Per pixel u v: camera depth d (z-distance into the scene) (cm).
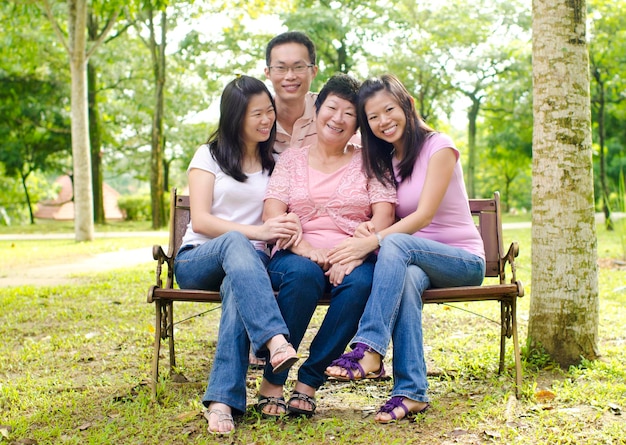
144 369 423
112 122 2739
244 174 384
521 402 340
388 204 371
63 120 2503
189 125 2698
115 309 638
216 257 342
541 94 408
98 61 2241
